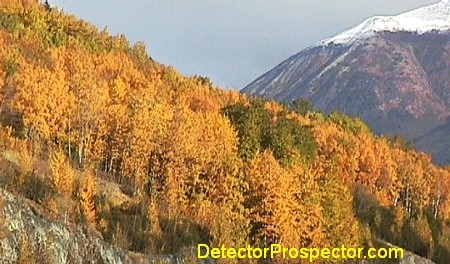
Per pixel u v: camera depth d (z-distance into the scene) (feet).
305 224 287.89
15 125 310.24
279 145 339.77
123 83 374.02
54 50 445.78
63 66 402.11
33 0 591.78
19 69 343.67
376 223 380.37
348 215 307.58
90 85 318.65
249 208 285.43
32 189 234.58
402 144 585.22
